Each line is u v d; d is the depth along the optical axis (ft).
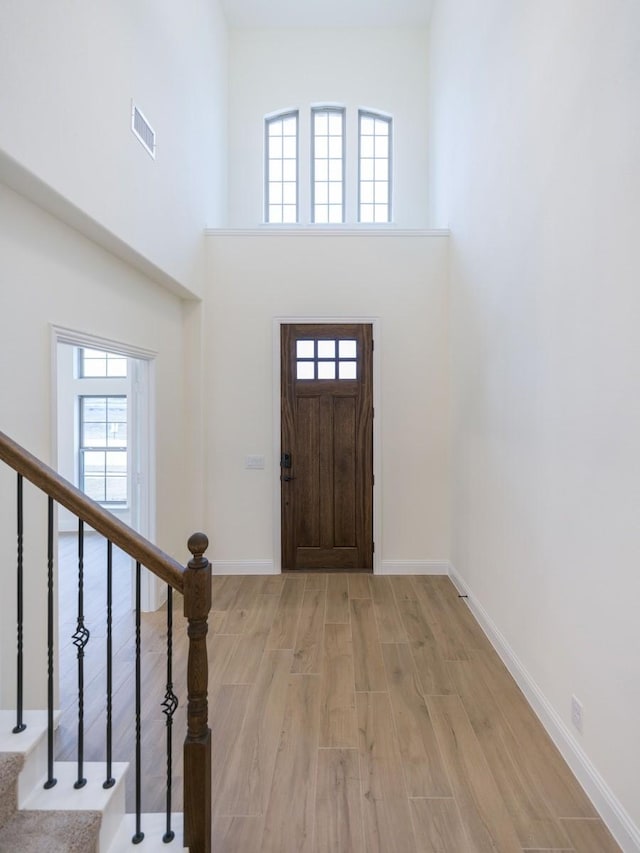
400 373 14.58
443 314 14.51
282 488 14.76
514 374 9.00
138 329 11.12
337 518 14.83
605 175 5.91
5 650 6.65
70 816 4.88
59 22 6.91
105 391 21.31
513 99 8.96
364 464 14.73
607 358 5.88
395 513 14.67
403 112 18.95
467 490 12.43
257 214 19.03
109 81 8.47
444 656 9.82
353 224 19.15
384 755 7.03
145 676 9.15
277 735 7.45
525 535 8.47
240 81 19.03
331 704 8.23
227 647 10.23
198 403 14.23
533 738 7.39
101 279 9.32
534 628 8.07
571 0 6.70
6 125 5.83
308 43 19.07
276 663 9.57
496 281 10.05
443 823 5.90
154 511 12.30
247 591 13.32
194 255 13.56
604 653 5.96
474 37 11.73
